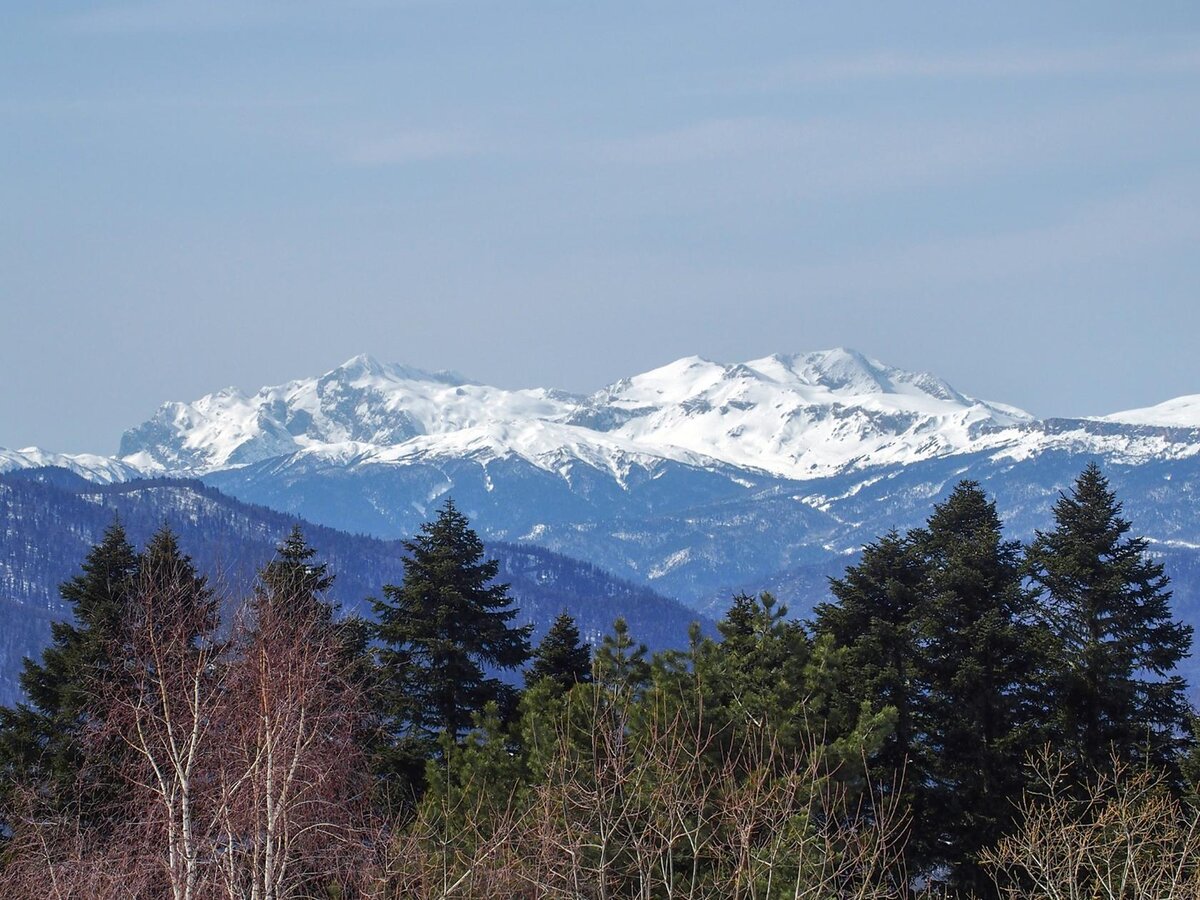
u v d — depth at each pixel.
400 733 124.44
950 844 113.94
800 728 83.38
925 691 125.38
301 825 65.25
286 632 69.69
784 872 66.25
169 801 63.25
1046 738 116.69
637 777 67.38
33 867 65.25
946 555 137.12
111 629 107.69
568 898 61.69
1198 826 84.38
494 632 133.50
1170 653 126.31
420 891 63.28
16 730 112.19
